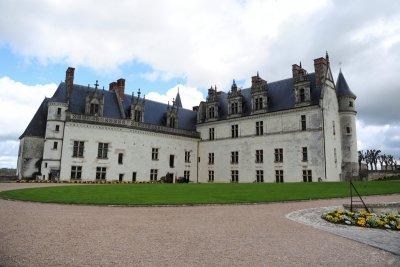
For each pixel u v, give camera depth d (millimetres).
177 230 10602
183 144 57969
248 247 8492
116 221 12164
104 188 27109
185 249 8172
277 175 47719
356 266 6973
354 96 49906
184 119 62375
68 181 41594
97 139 47062
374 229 11531
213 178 57000
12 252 7609
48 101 47812
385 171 55625
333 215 13406
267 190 26172
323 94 44812
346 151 48031
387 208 16016
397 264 7133
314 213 14820
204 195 22156
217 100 58812
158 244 8664
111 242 8781
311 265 6984
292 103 47906
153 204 17344
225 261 7180
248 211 15445
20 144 49344
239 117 54031
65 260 7035
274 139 48812
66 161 44062
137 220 12469
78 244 8484
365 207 15531
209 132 59344
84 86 51750
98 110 48250
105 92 53062
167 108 57438
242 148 53062
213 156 57750
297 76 47250
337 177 45344
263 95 51219
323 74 46000
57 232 9961
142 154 51344
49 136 44000
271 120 49719
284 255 7766
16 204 17141
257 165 50438
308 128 44906
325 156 42656
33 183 37000
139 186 30453
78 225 11203
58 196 20484
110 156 47812
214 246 8539
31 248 7996
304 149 45156
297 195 22531
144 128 51969
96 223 11664
